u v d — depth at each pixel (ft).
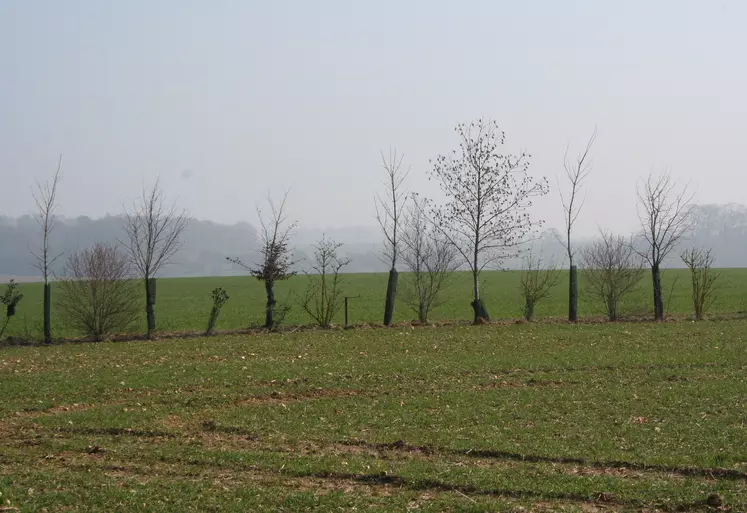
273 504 38.81
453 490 41.01
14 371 87.86
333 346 104.53
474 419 58.34
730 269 314.55
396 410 62.28
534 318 141.59
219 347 106.73
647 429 53.62
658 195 156.66
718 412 58.65
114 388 74.38
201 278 376.48
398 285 146.61
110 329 126.31
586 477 42.32
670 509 37.32
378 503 38.83
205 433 55.88
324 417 60.29
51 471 45.75
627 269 136.56
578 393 67.41
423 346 101.86
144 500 39.55
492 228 140.05
